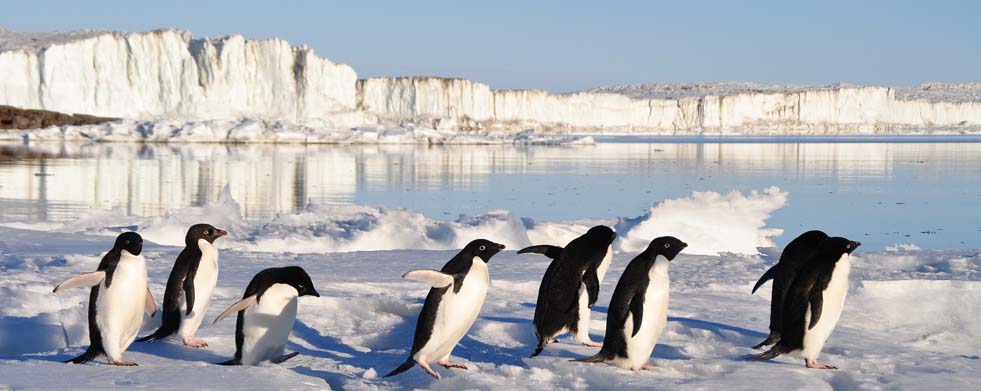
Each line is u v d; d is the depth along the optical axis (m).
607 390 5.11
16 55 76.31
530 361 5.79
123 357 5.81
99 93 79.38
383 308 7.75
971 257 10.47
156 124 74.81
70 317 6.70
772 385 5.17
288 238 13.32
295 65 89.19
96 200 26.14
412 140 81.56
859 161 54.44
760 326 7.14
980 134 150.62
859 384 5.27
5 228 13.59
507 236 14.09
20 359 5.62
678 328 7.01
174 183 33.19
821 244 5.69
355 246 13.38
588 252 6.04
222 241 12.99
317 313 7.42
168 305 6.18
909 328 7.60
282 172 40.59
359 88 104.56
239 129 75.69
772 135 142.25
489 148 73.88
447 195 31.06
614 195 31.52
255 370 5.19
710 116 147.25
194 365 5.43
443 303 5.35
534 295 8.62
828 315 5.60
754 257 11.16
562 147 77.56
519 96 120.81
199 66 84.50
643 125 141.38
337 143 78.62
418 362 5.48
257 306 5.58
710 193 15.69
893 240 20.19
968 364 5.95
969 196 30.77
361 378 5.50
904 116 164.62
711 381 5.27
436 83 108.69
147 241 12.62
